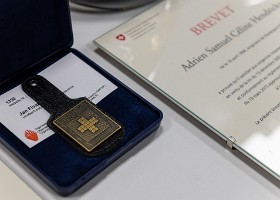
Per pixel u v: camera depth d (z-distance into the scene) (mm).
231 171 466
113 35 554
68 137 462
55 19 500
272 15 583
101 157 450
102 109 485
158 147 479
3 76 492
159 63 530
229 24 572
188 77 518
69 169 441
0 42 466
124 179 457
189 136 489
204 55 539
